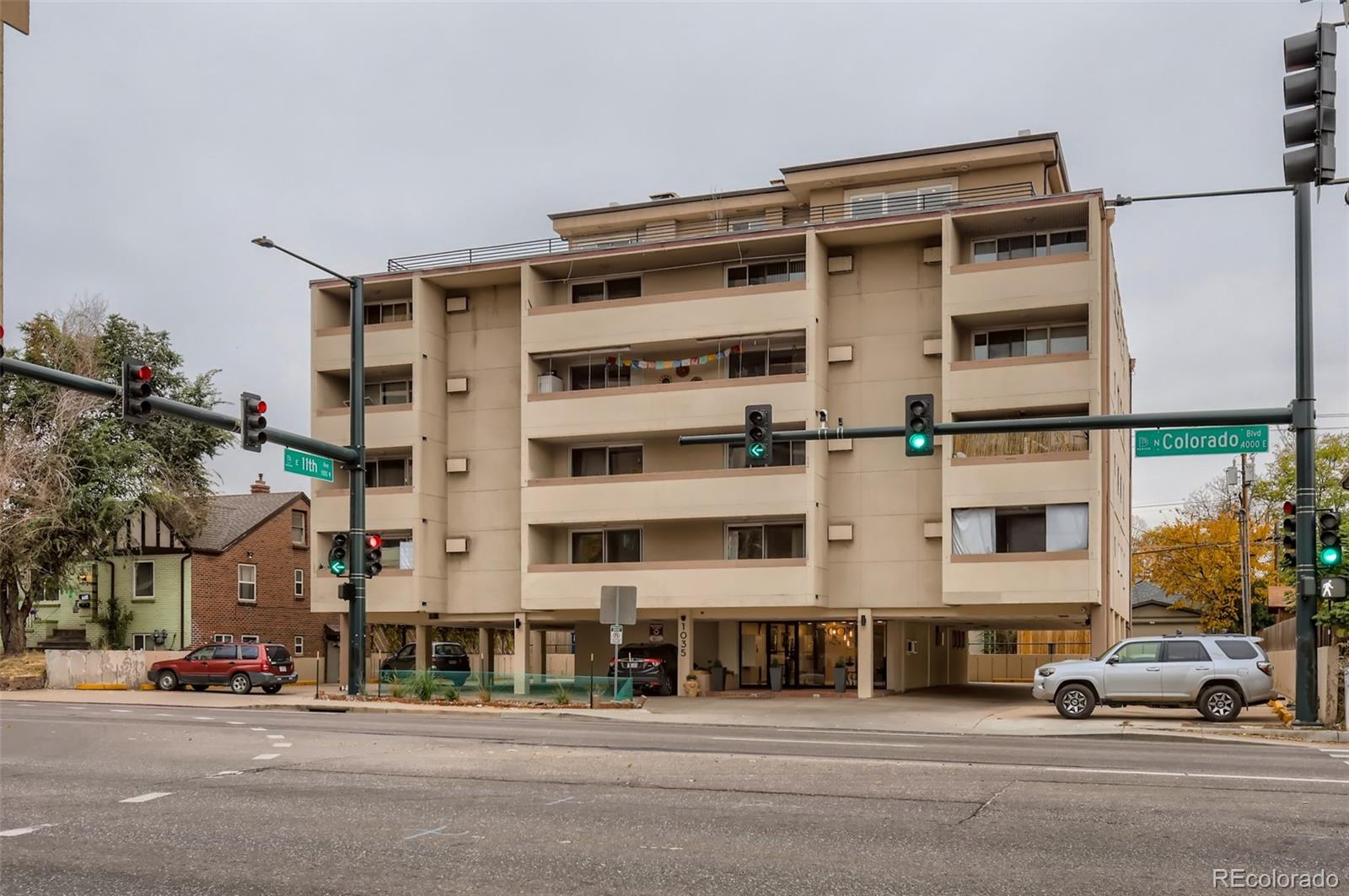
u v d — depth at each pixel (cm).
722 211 4069
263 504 5228
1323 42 1259
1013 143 3584
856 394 3453
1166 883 795
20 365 1917
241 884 814
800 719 2580
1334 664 2239
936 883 801
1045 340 3256
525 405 3650
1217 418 2100
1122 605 4134
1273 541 5303
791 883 805
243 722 2288
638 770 1408
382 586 3791
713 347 3603
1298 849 902
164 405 2111
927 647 3981
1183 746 1816
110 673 3934
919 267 3441
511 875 834
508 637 5831
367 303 4106
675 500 3447
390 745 1759
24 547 4097
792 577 3316
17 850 935
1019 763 1477
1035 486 3095
